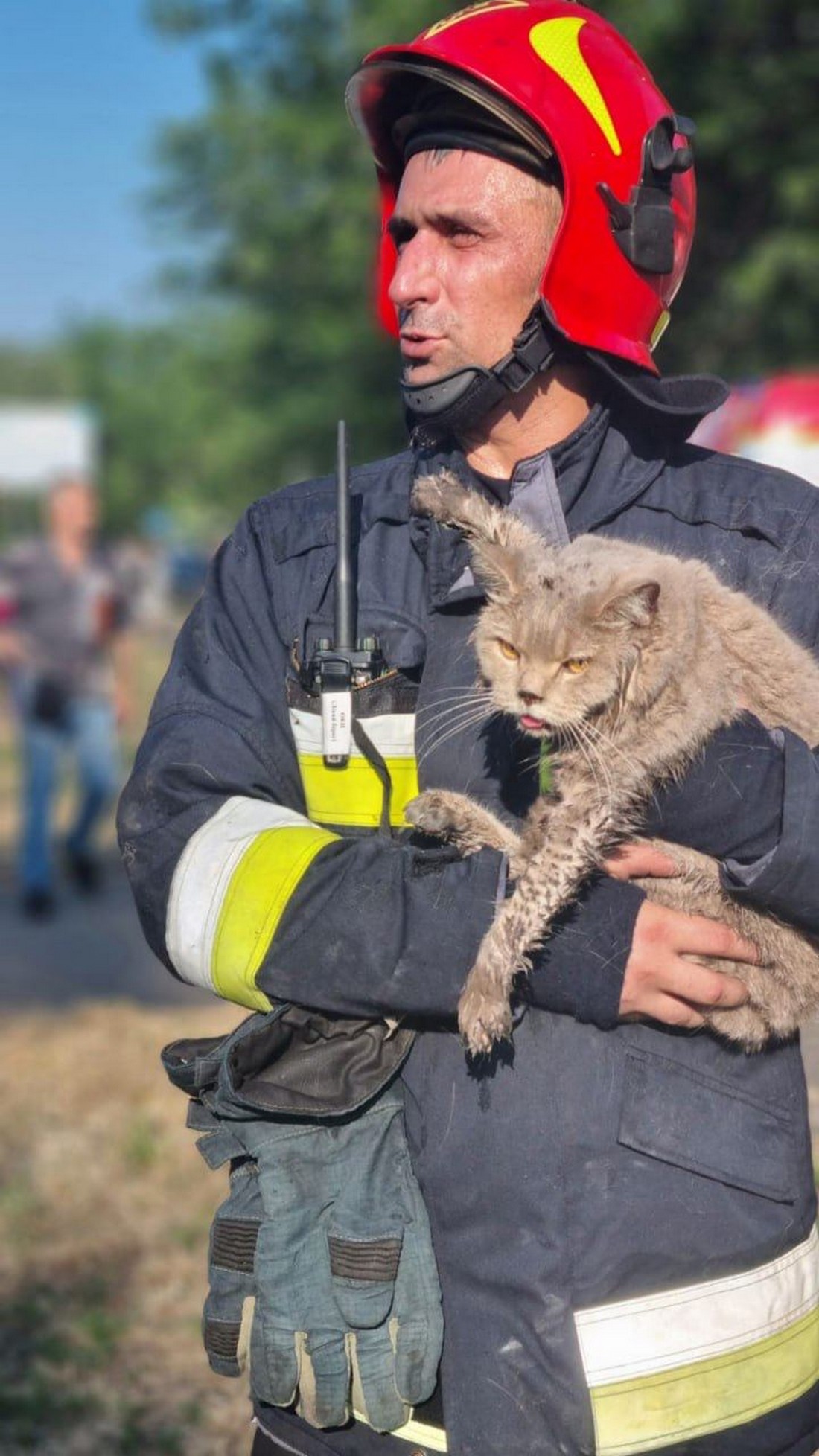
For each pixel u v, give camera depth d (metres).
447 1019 2.26
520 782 2.43
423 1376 2.19
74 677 10.36
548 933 2.19
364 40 21.06
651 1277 2.17
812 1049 3.20
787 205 17.83
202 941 2.27
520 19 2.48
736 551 2.46
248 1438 4.37
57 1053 7.00
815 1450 2.29
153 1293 5.17
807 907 2.24
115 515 79.94
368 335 25.80
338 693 2.36
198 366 36.53
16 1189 5.80
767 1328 2.22
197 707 2.44
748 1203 2.23
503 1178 2.19
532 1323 2.16
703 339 19.50
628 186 2.40
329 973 2.18
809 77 17.72
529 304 2.43
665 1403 2.16
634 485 2.47
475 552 2.39
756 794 2.25
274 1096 2.20
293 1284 2.21
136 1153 6.02
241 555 2.57
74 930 9.90
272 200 24.91
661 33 17.67
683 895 2.42
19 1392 4.58
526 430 2.52
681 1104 2.22
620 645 2.28
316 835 2.29
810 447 8.77
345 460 2.39
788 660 2.44
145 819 2.38
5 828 13.73
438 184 2.43
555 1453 2.16
